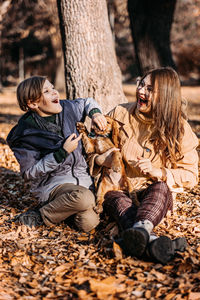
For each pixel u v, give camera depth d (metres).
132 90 27.03
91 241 3.29
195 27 35.16
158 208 2.95
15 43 34.16
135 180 3.36
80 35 5.22
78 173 3.55
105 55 5.39
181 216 3.82
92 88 5.30
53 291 2.55
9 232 3.50
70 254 3.05
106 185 3.32
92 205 3.33
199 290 2.46
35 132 3.44
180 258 2.80
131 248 2.75
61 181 3.50
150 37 9.78
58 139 3.46
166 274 2.68
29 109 3.60
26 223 3.60
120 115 3.54
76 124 3.50
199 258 2.81
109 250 2.98
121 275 2.67
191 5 32.41
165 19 9.71
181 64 36.06
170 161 3.33
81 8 5.18
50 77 35.91
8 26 25.62
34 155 3.42
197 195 4.37
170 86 3.21
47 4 21.17
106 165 3.33
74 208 3.34
